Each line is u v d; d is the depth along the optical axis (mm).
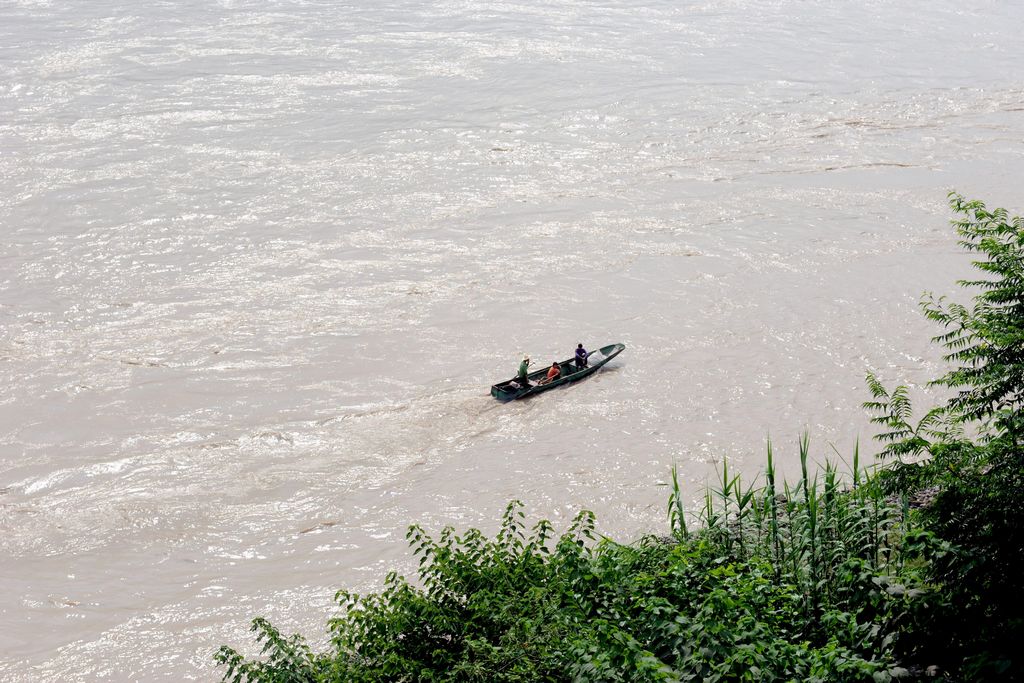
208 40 58812
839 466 21062
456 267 33156
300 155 42969
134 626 17484
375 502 21109
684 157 43000
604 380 25953
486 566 10539
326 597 18016
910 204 37469
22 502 21625
